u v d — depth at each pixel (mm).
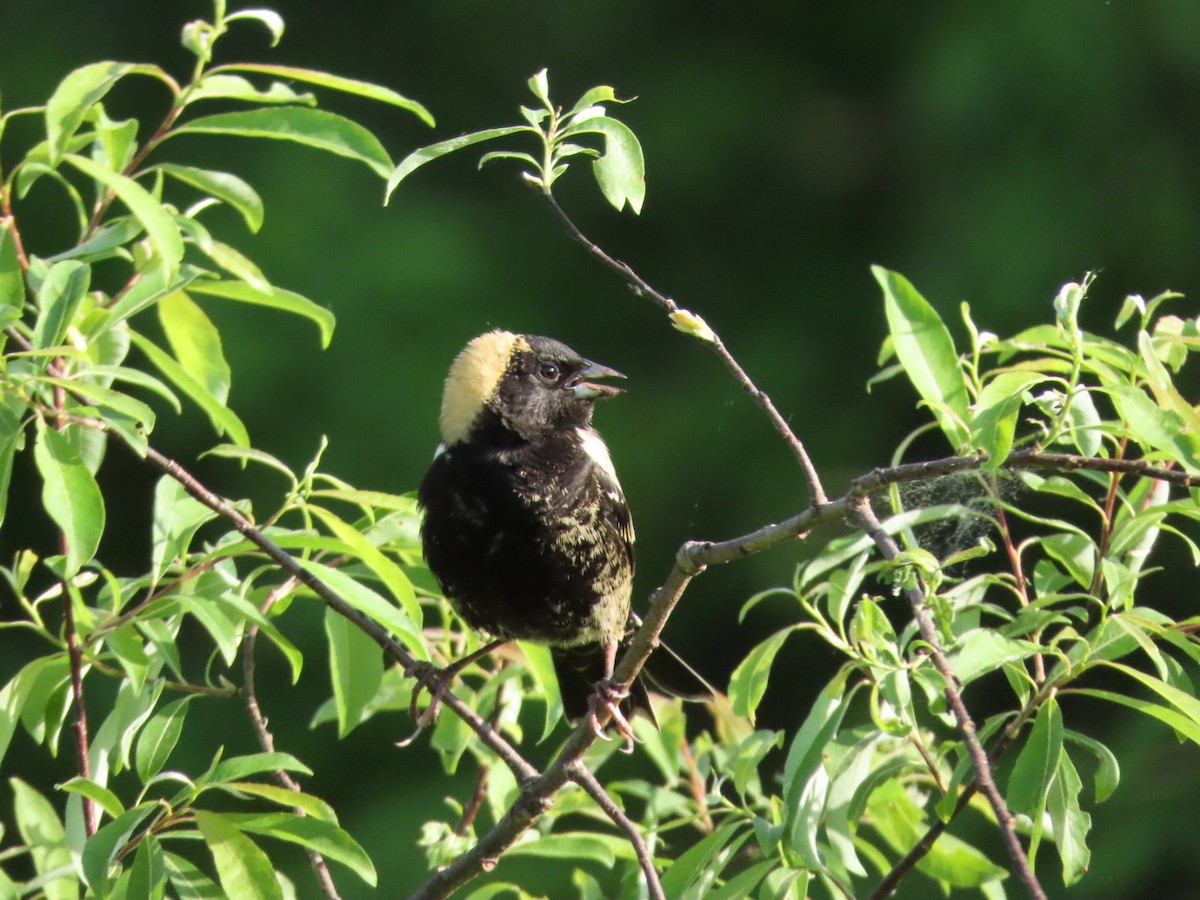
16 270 5527
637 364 17203
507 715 6914
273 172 16469
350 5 18672
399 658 6629
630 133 4941
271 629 5465
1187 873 11578
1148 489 5660
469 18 18531
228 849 5094
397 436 15430
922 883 11305
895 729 4863
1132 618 4984
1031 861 4836
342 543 5605
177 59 18016
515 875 12570
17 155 17078
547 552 7332
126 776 13969
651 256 17594
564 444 7523
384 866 14000
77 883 5758
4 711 5543
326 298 15867
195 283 6141
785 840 5469
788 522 4930
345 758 14922
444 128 18375
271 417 15469
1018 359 8344
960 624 5633
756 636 15812
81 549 4762
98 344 6078
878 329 16641
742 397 16594
